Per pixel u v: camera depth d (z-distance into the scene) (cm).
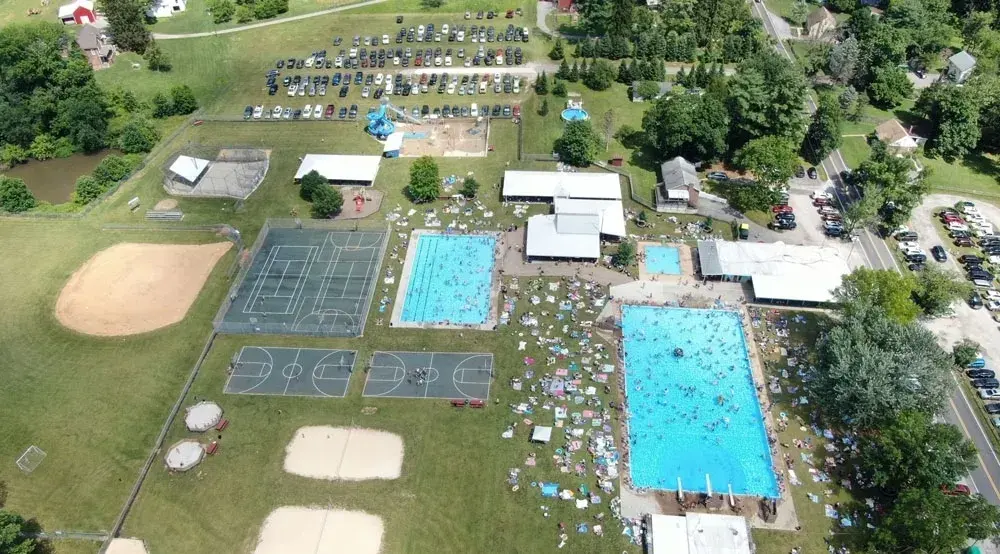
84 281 14188
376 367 12381
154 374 12350
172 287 14038
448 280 14050
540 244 14375
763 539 9931
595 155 17288
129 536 10200
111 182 16888
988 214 15850
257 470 10931
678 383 12056
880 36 19925
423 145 17925
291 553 9975
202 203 16150
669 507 10369
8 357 12662
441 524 10206
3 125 18062
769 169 14962
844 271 13638
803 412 11550
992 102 17350
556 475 10725
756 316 13188
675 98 16688
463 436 11275
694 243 14850
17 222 15800
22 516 10369
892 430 9969
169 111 19438
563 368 12275
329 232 15275
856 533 9931
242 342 12888
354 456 11069
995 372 12162
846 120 18938
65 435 11450
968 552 9588
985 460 10838
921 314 13275
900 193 14725
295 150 17875
